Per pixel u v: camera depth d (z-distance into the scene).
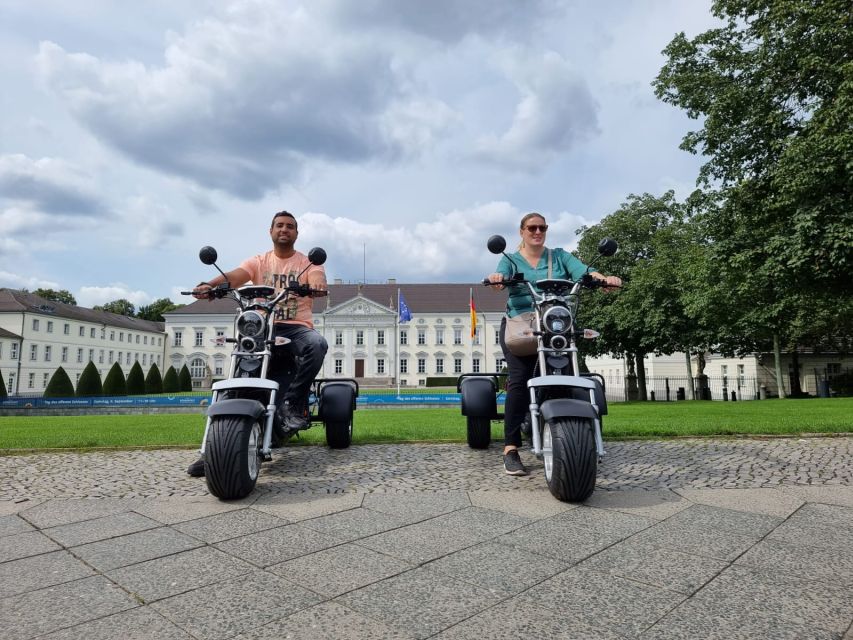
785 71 15.35
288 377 4.69
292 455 4.98
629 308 26.02
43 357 58.47
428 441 5.80
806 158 13.21
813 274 13.98
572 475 3.12
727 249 16.19
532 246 4.45
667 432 6.04
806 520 2.84
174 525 2.87
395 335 69.62
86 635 1.69
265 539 2.62
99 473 4.29
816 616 1.77
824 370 36.12
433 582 2.08
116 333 71.44
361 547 2.49
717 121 16.06
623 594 1.96
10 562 2.34
